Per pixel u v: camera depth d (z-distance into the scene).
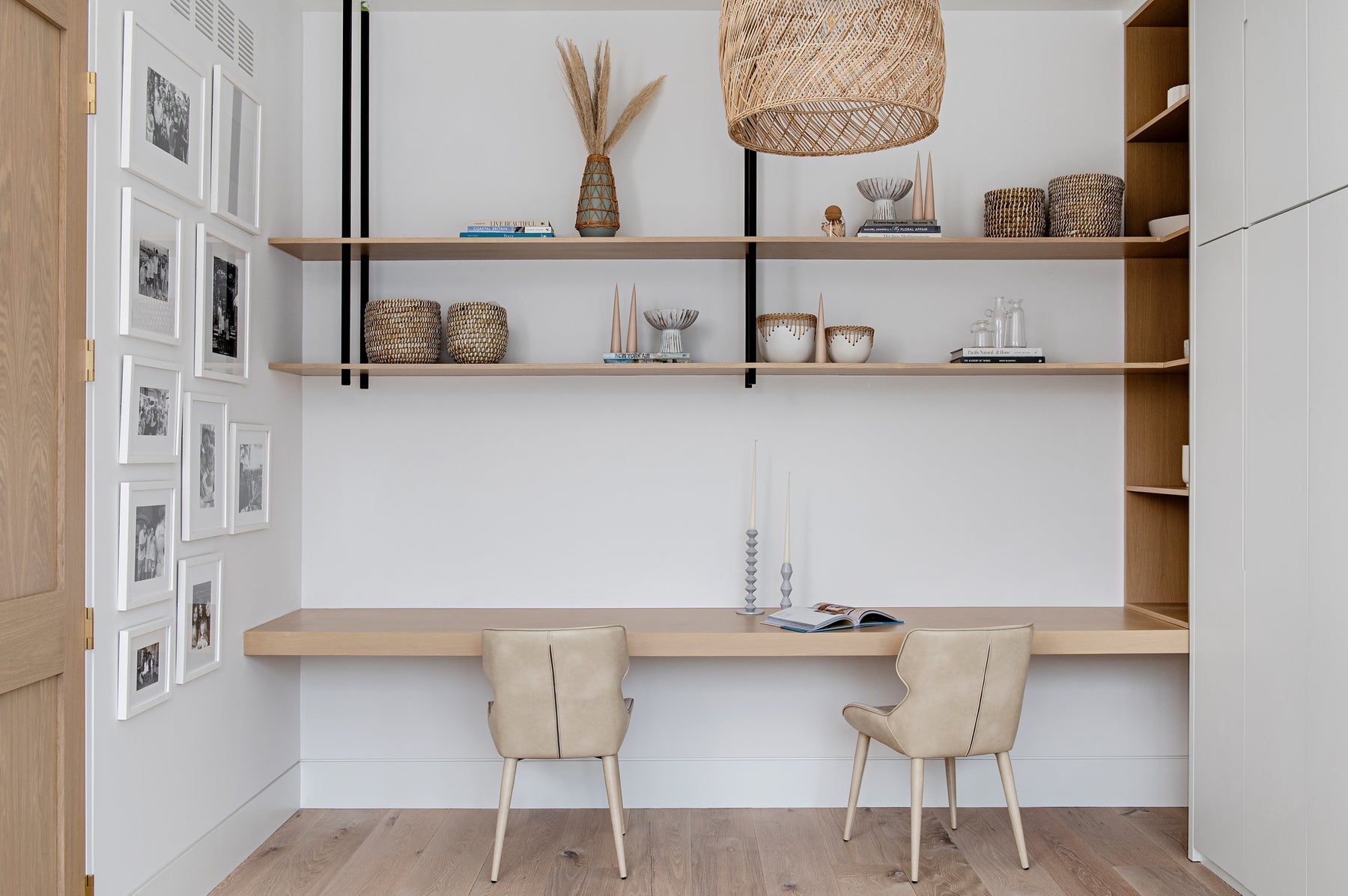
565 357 3.35
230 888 2.66
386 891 2.65
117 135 2.15
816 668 3.34
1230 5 2.61
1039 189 3.16
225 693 2.74
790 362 3.08
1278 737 2.40
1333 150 2.17
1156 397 3.33
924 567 3.36
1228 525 2.63
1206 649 2.76
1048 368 3.04
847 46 1.71
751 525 3.21
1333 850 2.19
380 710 3.34
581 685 2.63
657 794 3.33
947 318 3.35
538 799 3.32
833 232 3.11
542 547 3.36
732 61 1.82
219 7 2.66
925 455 3.36
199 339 2.53
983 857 2.88
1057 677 3.36
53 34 1.95
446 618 3.15
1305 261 2.28
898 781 3.33
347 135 3.09
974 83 3.36
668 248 3.13
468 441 3.36
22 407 1.86
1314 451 2.25
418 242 3.02
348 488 3.35
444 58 3.37
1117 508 3.36
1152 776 3.35
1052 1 3.29
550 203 3.35
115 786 2.16
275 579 3.12
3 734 1.81
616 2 3.31
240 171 2.80
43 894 1.93
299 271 3.30
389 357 3.08
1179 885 2.68
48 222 1.94
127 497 2.18
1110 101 3.35
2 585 1.81
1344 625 2.15
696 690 3.34
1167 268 3.33
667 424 3.36
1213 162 2.70
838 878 2.73
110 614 2.14
